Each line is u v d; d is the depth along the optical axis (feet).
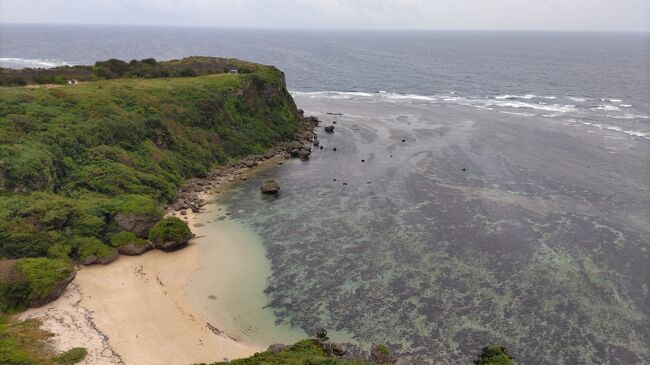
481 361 118.93
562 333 132.87
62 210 167.84
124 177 204.23
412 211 211.00
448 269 164.55
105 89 261.24
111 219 177.78
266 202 222.07
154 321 132.05
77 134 208.85
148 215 180.86
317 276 160.45
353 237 187.73
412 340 129.80
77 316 129.90
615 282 156.97
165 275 157.07
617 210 211.82
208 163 261.24
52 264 142.20
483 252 175.73
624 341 129.80
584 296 149.59
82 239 164.96
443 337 131.13
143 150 233.55
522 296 149.59
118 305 137.80
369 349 125.90
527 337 131.23
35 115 207.31
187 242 179.93
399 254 174.70
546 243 182.29
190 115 276.00
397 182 246.68
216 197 228.02
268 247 179.63
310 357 110.22
